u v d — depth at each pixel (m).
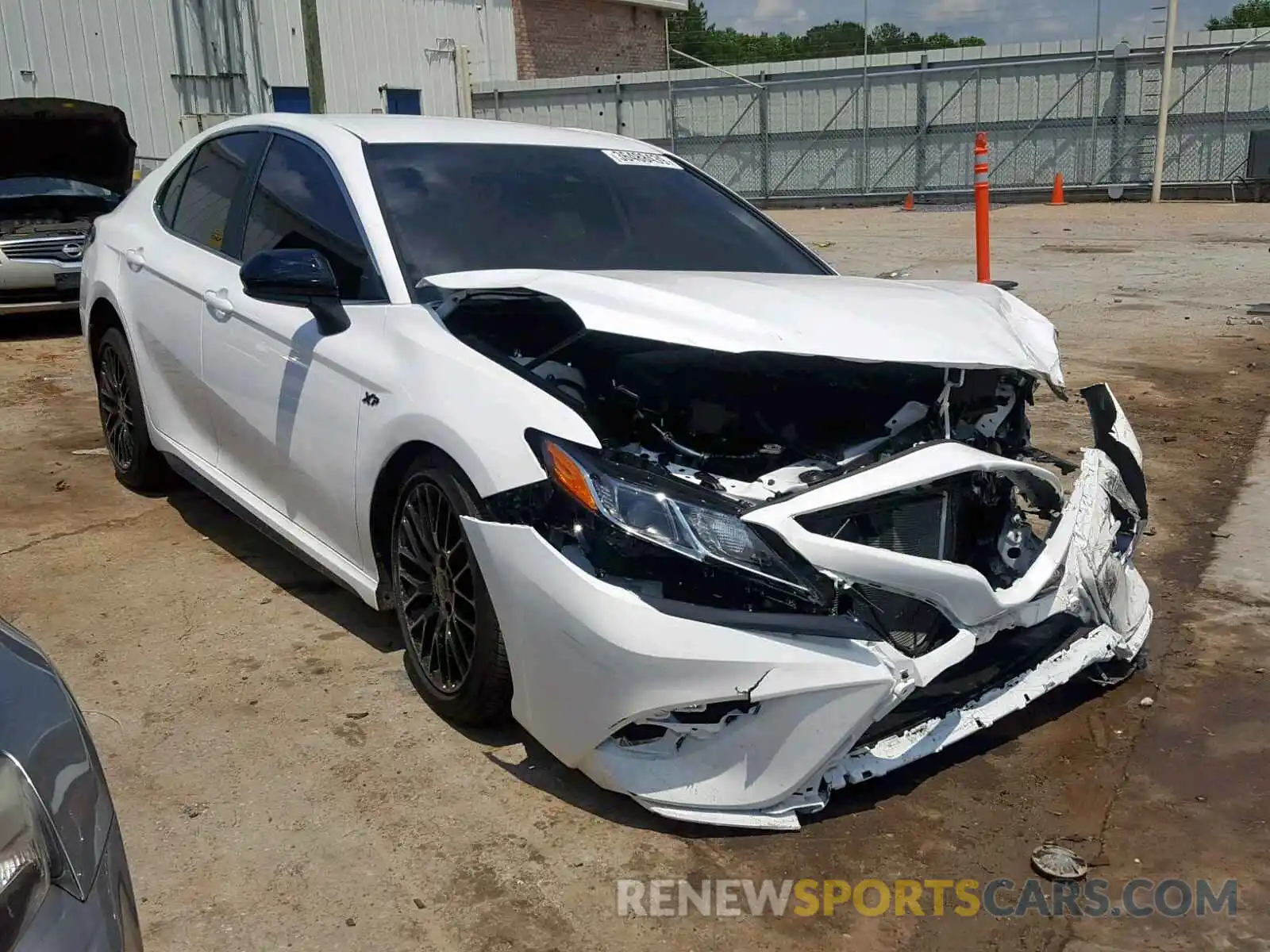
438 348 3.16
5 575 4.25
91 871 1.68
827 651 2.56
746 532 2.61
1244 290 10.41
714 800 2.69
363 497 3.36
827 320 2.87
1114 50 21.58
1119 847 2.75
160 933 2.43
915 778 3.04
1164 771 3.06
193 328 4.26
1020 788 2.99
